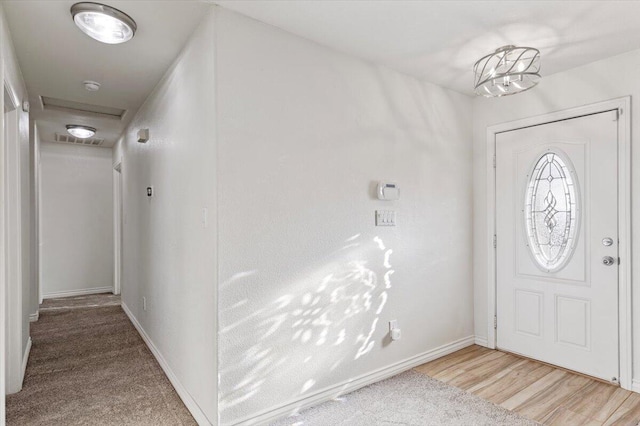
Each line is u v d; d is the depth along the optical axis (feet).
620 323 8.46
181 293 8.17
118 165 16.87
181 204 8.19
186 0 6.34
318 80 7.87
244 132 6.75
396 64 9.03
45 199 18.21
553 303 9.64
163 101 9.55
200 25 7.06
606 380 8.65
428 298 10.05
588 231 9.03
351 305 8.33
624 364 8.36
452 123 10.84
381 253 8.96
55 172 18.43
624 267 8.41
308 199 7.64
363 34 7.55
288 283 7.30
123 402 7.82
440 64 9.05
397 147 9.38
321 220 7.84
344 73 8.34
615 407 7.50
